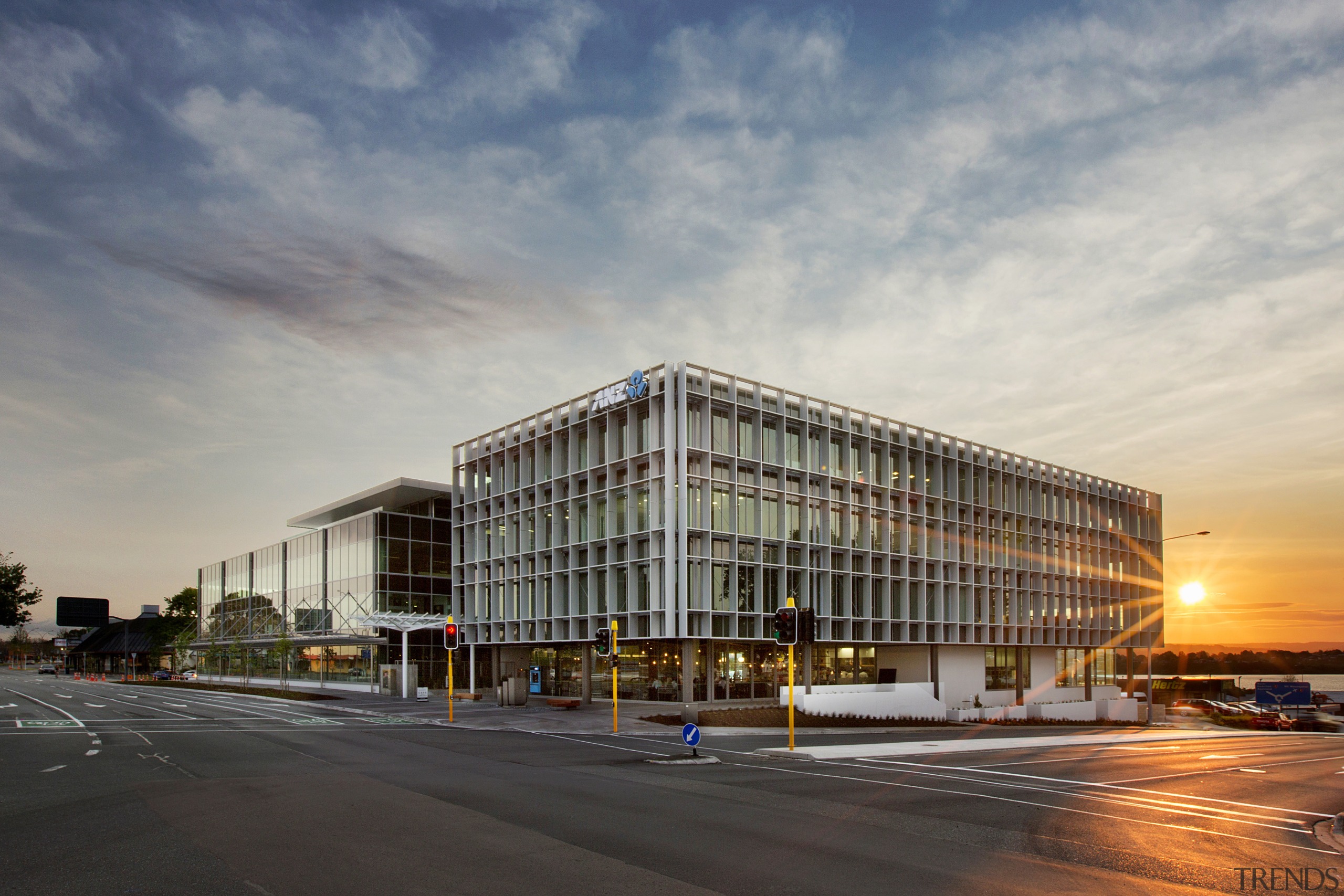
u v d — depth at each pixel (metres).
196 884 9.09
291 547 70.56
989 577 58.22
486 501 54.91
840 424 50.88
